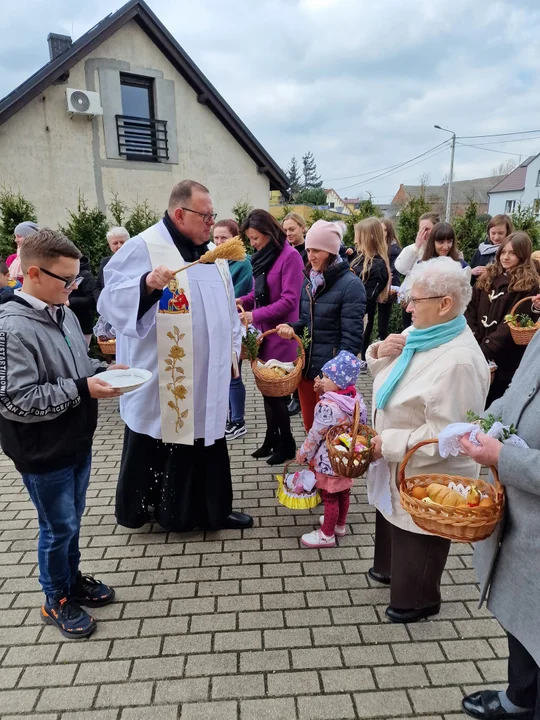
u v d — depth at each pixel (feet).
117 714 6.59
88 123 36.63
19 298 6.60
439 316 6.79
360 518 11.13
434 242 16.35
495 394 13.66
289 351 13.44
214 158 42.14
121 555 9.84
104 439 15.81
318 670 7.22
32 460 6.73
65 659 7.43
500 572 5.43
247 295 15.51
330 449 7.69
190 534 10.55
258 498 11.96
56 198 36.45
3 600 8.66
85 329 19.74
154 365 9.21
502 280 13.29
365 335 23.34
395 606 8.04
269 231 13.06
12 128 34.14
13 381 6.19
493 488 6.04
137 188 39.45
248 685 6.99
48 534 7.38
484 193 183.32
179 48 38.09
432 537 7.50
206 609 8.43
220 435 9.78
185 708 6.66
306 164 247.91
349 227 41.32
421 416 6.89
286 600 8.63
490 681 7.05
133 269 8.86
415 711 6.60
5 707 6.69
